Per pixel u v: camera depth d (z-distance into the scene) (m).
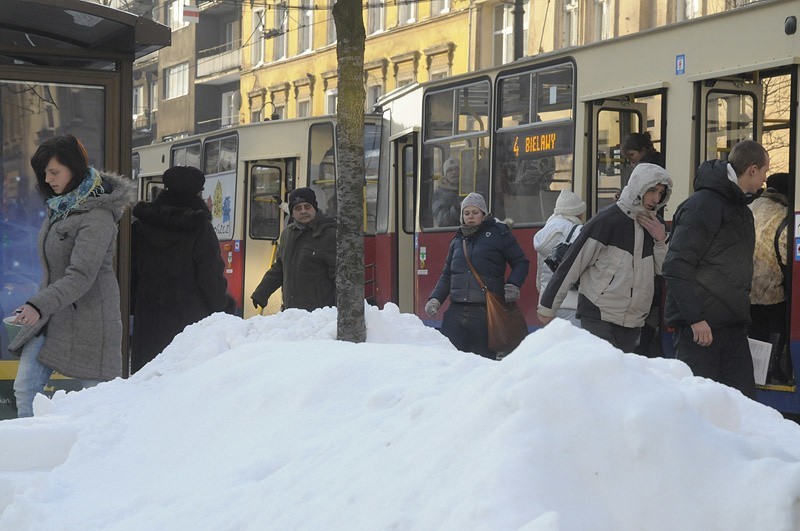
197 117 76.00
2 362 11.82
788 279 12.79
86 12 11.33
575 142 16.69
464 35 52.16
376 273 23.33
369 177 23.42
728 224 9.45
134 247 11.60
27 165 11.95
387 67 57.19
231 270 27.62
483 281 13.89
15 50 11.80
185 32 76.62
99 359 9.09
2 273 11.98
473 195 13.99
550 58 17.34
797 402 12.70
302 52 65.62
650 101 15.63
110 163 11.95
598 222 10.47
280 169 26.50
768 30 13.59
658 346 13.73
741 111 14.35
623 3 42.88
